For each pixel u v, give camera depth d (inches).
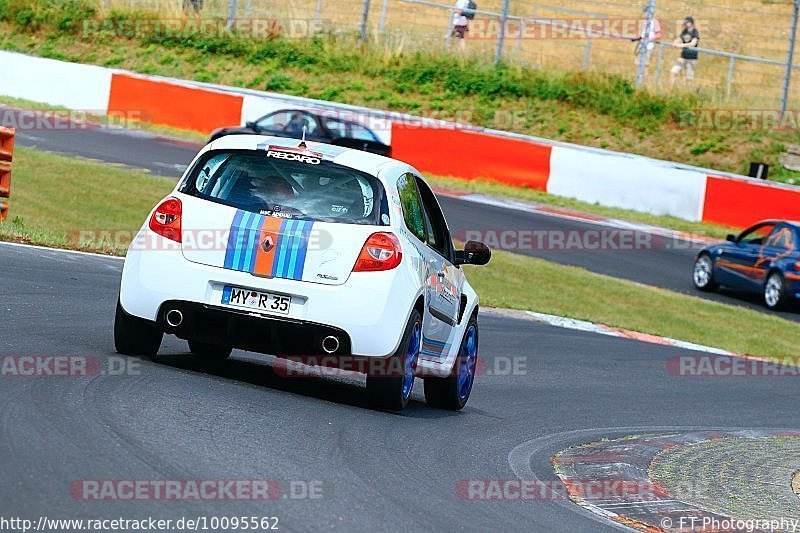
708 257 3198.8
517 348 1962.4
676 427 1437.0
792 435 1432.1
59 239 2127.2
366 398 1229.1
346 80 5167.3
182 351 1321.4
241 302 1066.7
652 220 3976.4
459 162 4165.8
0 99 4355.3
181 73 5201.8
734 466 1144.8
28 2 5536.4
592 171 4104.3
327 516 718.5
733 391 1845.5
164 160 3567.9
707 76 5187.0
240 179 1111.6
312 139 3656.5
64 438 792.9
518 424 1296.8
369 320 1063.0
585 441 1240.8
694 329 2573.8
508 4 5157.5
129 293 1098.1
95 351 1151.0
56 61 4399.6
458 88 5113.2
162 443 825.5
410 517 760.3
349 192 1107.9
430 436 1080.8
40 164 3048.7
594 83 5098.4
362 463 893.2
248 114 4249.5
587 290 2805.1
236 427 921.5
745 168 4692.4
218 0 5561.0
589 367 1881.2
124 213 2669.8
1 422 808.3
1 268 1638.8
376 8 5575.8
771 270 3043.8
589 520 858.1
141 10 5492.1
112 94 4340.6
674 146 4827.8
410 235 1139.3
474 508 828.0
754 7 5457.7
